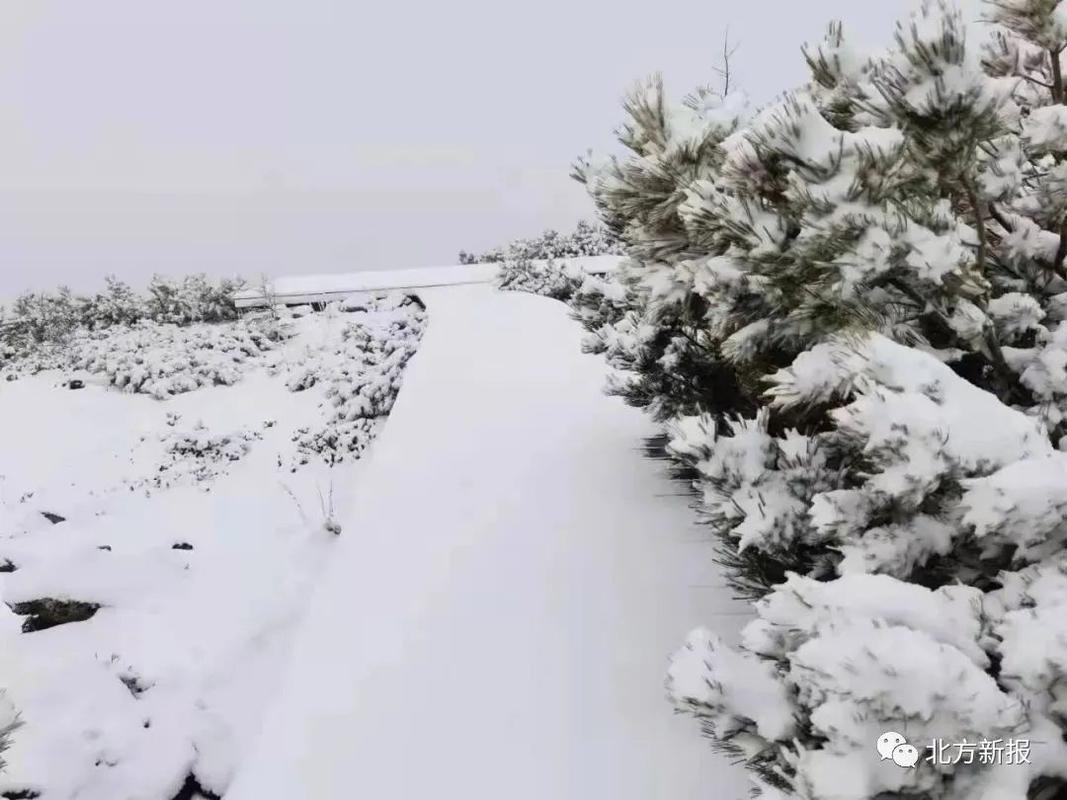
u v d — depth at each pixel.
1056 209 2.67
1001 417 1.94
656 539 4.05
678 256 3.79
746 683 1.90
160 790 3.55
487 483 5.00
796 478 2.55
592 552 4.01
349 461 8.13
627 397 4.79
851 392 2.39
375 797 2.74
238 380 11.36
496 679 3.22
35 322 14.66
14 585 4.97
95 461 9.19
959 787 1.52
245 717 4.01
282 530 6.44
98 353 12.38
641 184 3.73
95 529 6.78
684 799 2.56
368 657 3.46
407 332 11.39
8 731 2.21
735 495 2.62
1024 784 1.49
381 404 8.95
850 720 1.52
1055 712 1.56
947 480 1.94
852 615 1.67
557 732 2.91
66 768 3.54
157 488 8.16
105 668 4.27
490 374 7.54
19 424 10.51
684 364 4.30
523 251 16.17
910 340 2.59
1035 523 1.78
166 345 12.56
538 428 5.89
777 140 2.25
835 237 2.22
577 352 8.11
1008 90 2.16
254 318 14.07
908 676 1.46
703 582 3.66
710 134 3.61
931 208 2.31
